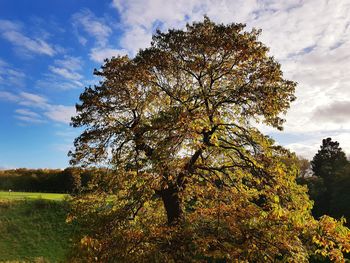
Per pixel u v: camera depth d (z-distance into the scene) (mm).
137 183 14883
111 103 17875
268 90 15172
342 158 71750
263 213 13195
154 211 18953
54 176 66875
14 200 45344
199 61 15898
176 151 14383
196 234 13055
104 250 13062
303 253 13055
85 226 14828
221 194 15852
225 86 16844
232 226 13453
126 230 14453
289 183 14797
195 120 13758
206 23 16484
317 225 12891
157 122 13727
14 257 34469
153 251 12703
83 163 18156
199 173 16594
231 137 16031
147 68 16688
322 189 56094
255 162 15305
